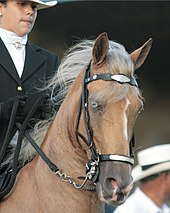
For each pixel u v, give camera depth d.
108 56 8.05
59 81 8.67
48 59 9.66
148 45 8.42
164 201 11.90
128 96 7.73
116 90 7.71
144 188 11.89
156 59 24.02
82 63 8.55
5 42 9.33
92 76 7.96
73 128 8.14
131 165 7.66
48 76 9.53
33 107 8.80
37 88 9.12
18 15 9.20
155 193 11.84
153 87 26.00
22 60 9.41
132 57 8.36
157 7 20.17
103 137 7.65
